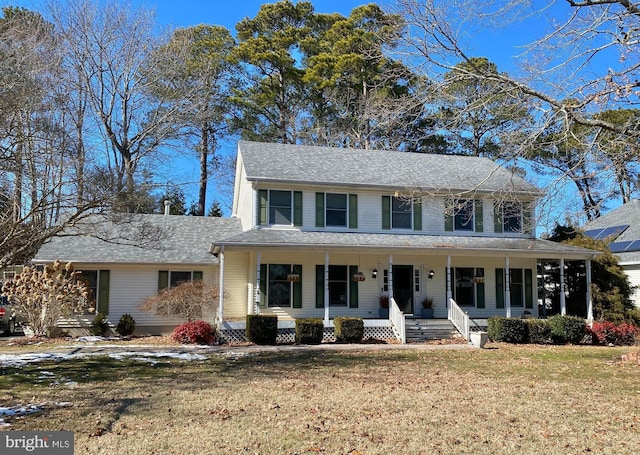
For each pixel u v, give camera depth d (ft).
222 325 58.44
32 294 59.77
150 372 38.06
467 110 44.93
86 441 20.85
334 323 61.41
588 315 67.21
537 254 66.64
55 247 65.87
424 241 67.97
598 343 63.16
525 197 71.00
